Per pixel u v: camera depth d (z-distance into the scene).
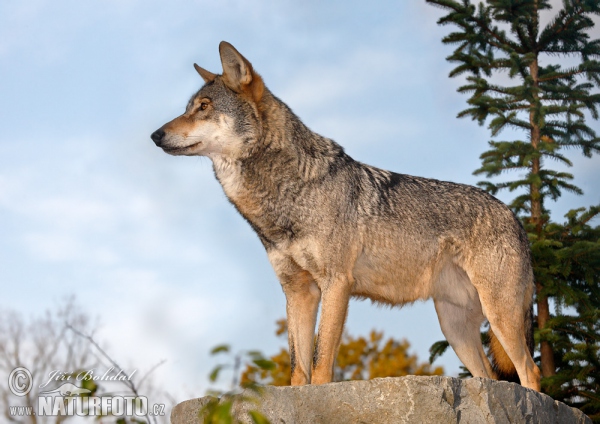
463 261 8.68
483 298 8.54
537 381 8.34
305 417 6.27
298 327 8.12
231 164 8.20
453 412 6.22
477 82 12.15
